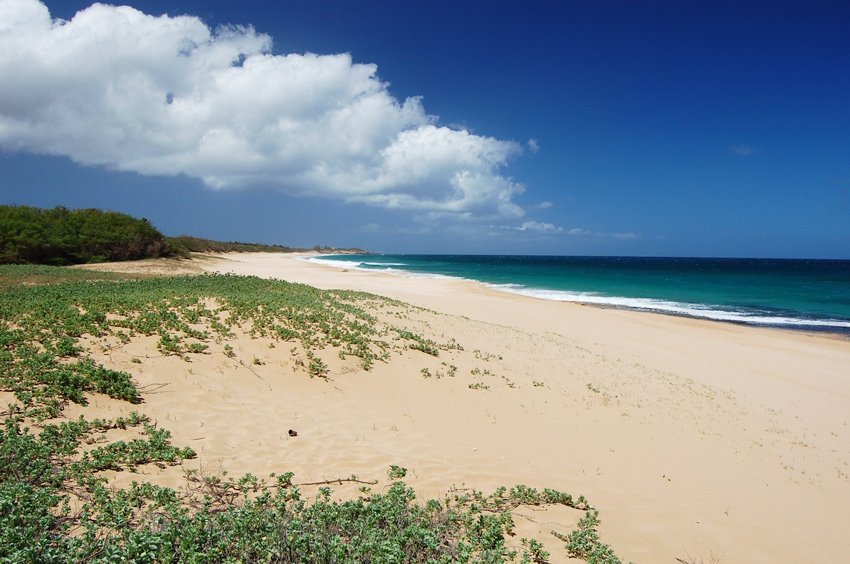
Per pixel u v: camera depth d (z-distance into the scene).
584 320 28.86
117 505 5.85
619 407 13.05
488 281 59.56
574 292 48.03
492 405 11.98
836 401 16.08
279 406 10.25
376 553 5.21
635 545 6.79
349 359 13.08
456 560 5.47
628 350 21.59
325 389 11.38
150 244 49.19
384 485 7.63
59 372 9.13
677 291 51.66
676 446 10.85
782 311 37.62
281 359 12.27
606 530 7.07
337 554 5.07
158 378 10.15
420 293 37.09
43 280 24.56
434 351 15.38
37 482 6.29
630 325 28.38
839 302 43.38
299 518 5.91
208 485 6.95
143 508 6.09
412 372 13.28
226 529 5.45
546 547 6.43
